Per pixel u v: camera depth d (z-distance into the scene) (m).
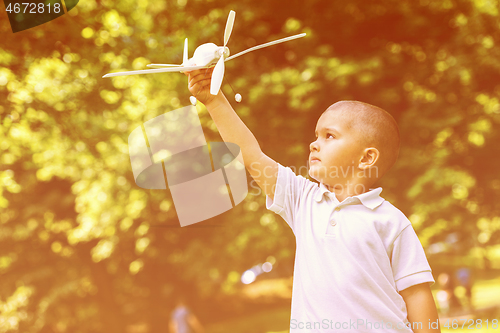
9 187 8.61
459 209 8.34
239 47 7.08
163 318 9.93
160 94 6.93
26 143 7.47
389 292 1.25
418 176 7.39
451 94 7.81
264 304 12.13
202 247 8.62
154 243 8.85
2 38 6.02
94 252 9.34
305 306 1.27
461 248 12.49
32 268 9.56
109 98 6.83
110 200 8.16
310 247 1.30
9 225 9.19
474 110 7.93
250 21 7.14
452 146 8.06
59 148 7.55
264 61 7.25
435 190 7.29
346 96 6.88
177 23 7.13
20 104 6.66
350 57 7.02
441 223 8.12
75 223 9.46
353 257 1.25
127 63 6.73
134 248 9.23
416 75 7.27
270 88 6.58
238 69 7.06
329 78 6.55
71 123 6.92
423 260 1.32
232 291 11.69
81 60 6.52
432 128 7.25
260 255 8.27
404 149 7.40
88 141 7.20
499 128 8.09
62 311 9.36
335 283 1.23
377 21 7.25
